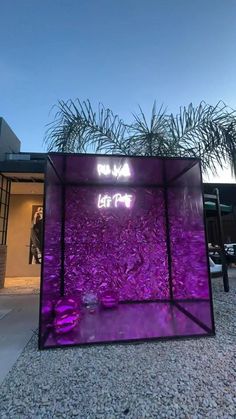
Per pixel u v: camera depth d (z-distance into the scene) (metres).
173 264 4.98
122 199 5.18
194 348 2.90
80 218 4.99
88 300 4.56
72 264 4.84
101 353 2.82
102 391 2.10
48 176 3.82
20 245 8.95
